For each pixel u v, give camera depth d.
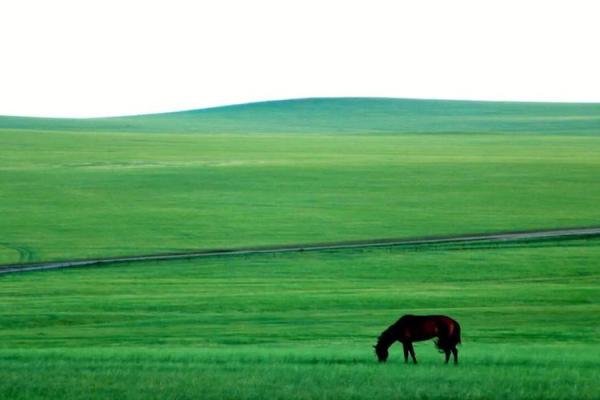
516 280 100.81
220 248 128.88
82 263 116.69
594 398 35.06
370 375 40.09
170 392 36.53
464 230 142.12
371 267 110.25
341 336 60.81
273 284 98.56
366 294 88.81
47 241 136.12
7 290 94.44
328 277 103.94
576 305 80.50
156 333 64.06
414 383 38.06
